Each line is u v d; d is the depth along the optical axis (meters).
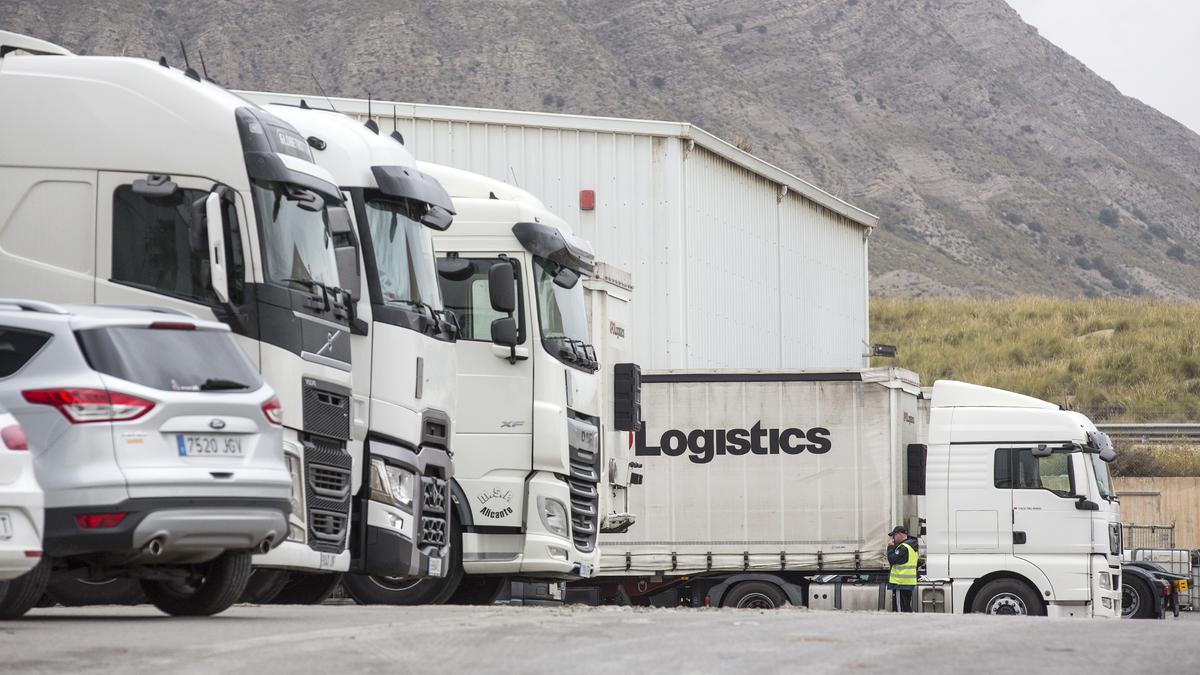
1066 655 16.28
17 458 17.19
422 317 26.41
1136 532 67.00
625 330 37.34
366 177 26.14
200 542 18.86
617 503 36.22
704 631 18.33
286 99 38.84
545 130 47.19
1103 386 99.75
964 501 39.94
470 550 30.81
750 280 53.75
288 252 22.89
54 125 22.94
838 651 16.14
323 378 23.19
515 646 16.06
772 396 41.06
